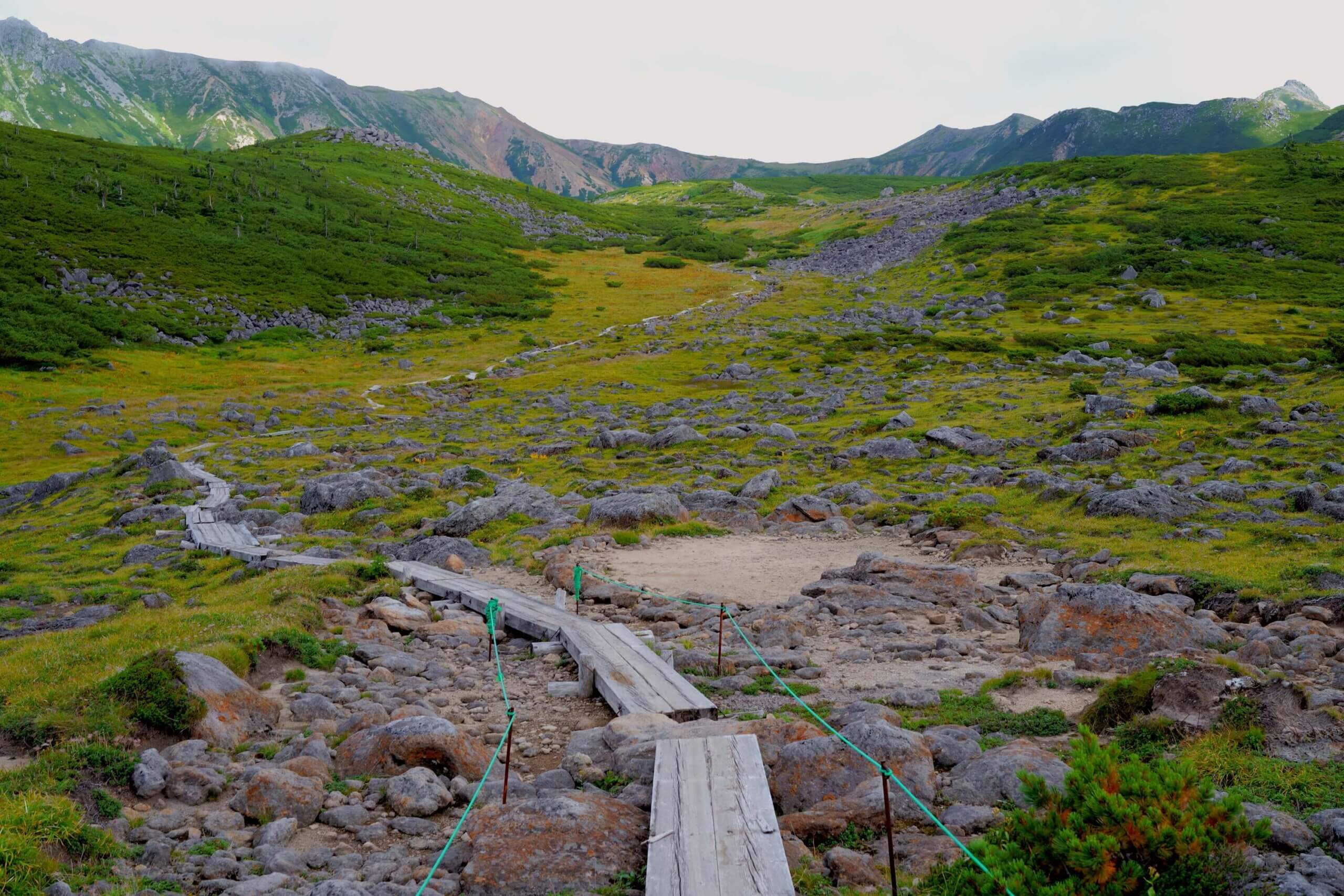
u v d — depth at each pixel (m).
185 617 17.36
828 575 22.47
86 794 9.12
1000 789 8.76
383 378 94.06
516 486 36.34
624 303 143.50
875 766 7.52
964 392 65.75
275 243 149.25
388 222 183.75
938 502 32.75
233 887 7.54
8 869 7.14
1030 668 14.55
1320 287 108.69
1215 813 6.25
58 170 153.38
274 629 15.67
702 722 11.01
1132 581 19.62
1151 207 160.12
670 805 8.14
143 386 86.12
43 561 36.69
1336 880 6.45
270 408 77.94
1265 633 15.07
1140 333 90.06
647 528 30.55
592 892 7.24
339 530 37.78
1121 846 6.21
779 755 9.58
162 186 162.38
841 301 139.88
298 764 10.10
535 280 159.88
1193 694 10.32
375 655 16.36
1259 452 36.38
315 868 8.20
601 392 84.38
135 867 7.98
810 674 14.75
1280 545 22.91
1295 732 9.30
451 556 26.30
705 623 19.22
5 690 12.49
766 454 48.62
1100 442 39.75
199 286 122.25
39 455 63.66
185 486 50.09
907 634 17.67
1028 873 6.21
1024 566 23.59
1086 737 6.90
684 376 91.31
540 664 16.28
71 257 118.44
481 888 7.45
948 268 144.75
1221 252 131.75
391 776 10.33
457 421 72.81
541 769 10.98
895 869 7.31
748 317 127.62
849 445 49.94
